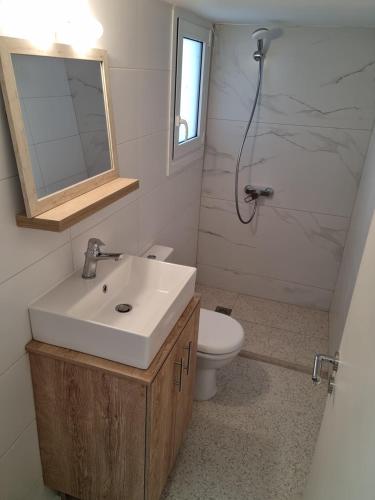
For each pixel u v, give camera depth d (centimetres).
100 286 153
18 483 147
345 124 268
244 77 278
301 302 328
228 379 246
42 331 137
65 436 151
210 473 188
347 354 112
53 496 174
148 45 186
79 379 137
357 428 86
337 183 284
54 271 145
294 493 181
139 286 173
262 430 212
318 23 242
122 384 133
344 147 274
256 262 329
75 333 133
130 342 128
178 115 233
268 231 315
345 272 265
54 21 119
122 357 132
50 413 148
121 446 145
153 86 199
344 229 294
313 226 302
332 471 103
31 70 114
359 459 80
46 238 137
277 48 264
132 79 178
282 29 257
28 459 151
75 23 125
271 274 328
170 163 238
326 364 258
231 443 204
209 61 274
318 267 312
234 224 323
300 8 198
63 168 132
